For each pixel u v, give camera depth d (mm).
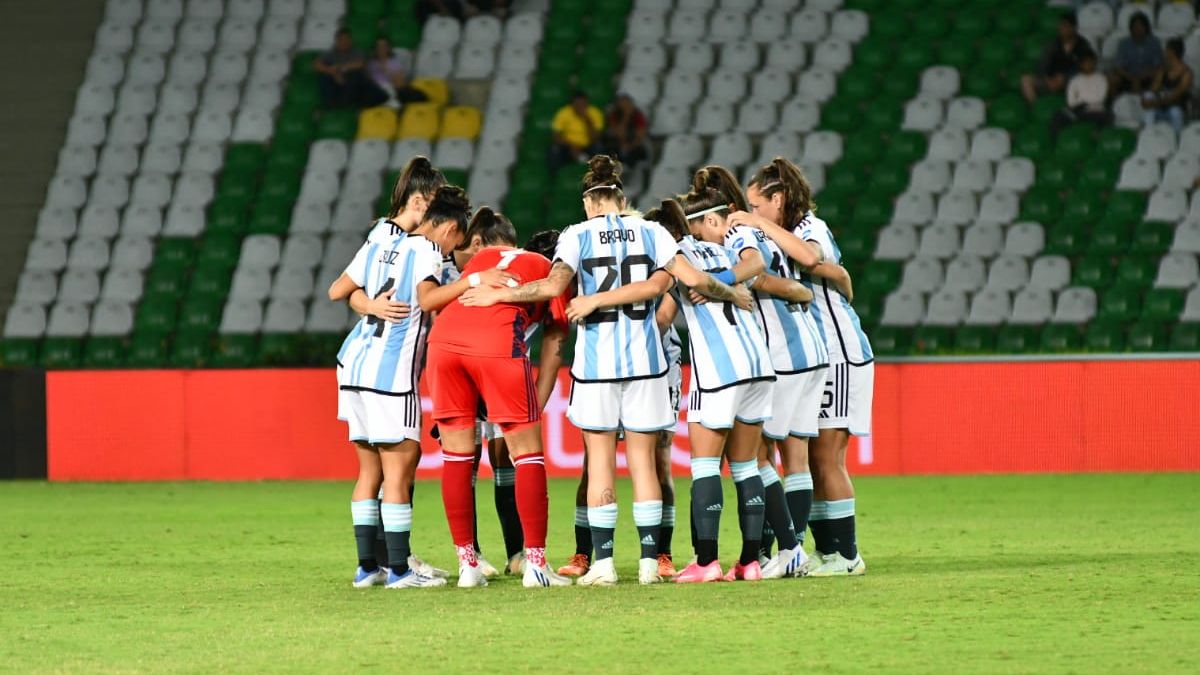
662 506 27062
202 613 22203
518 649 18453
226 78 75688
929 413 51375
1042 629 19516
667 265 24344
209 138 72688
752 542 25172
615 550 31406
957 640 18750
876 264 62312
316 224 67500
